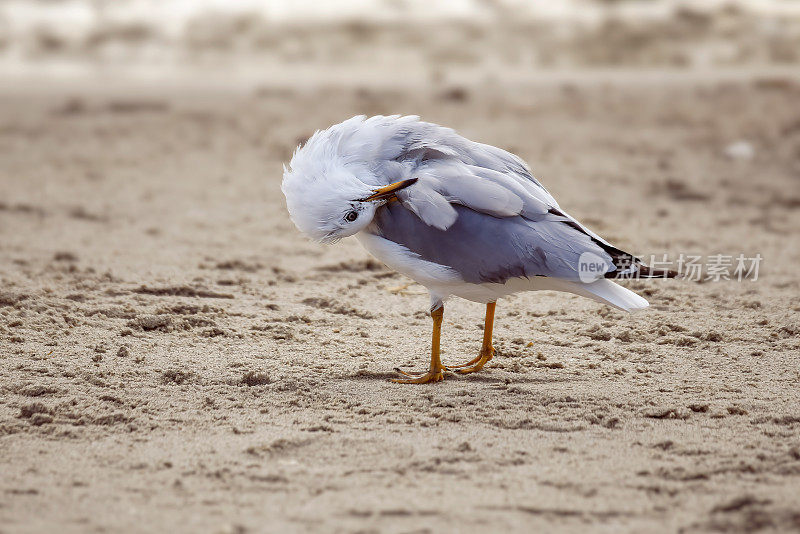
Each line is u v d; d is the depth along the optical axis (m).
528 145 28.09
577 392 9.81
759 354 11.14
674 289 14.09
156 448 8.24
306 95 40.66
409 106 36.62
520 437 8.53
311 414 9.13
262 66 55.84
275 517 6.86
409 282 14.67
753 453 8.11
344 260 15.75
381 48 61.97
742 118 33.56
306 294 13.84
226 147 28.27
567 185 22.53
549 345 11.70
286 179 9.88
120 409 9.20
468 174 9.69
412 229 9.70
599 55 60.66
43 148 28.00
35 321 12.02
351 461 7.95
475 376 10.47
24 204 19.97
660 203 20.73
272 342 11.61
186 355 10.96
